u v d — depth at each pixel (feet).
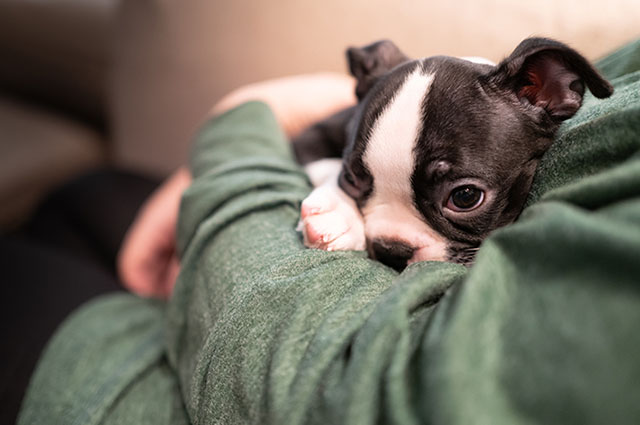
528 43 0.92
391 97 0.95
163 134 1.92
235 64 1.66
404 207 0.95
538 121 0.95
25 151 2.26
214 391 0.73
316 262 0.77
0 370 1.12
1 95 2.66
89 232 1.77
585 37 1.18
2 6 2.50
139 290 1.45
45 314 1.25
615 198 0.63
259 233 0.86
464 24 1.30
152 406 0.92
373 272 0.77
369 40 1.43
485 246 0.65
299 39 1.54
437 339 0.60
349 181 0.99
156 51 1.83
